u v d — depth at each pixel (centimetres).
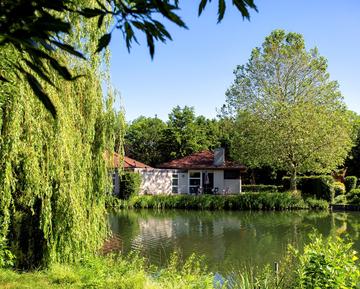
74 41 707
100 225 907
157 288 646
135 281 661
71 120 749
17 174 711
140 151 4300
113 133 905
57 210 743
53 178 727
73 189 746
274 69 2892
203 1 148
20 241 792
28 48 122
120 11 131
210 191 3069
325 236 1522
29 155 664
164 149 4072
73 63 752
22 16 116
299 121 2553
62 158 711
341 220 1998
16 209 805
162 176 3003
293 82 2845
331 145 2566
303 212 2358
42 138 687
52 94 671
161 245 1345
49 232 727
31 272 731
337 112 2728
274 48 2909
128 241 1409
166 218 2069
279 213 2308
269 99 2830
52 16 116
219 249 1288
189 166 3097
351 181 3169
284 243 1387
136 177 2586
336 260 469
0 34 115
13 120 619
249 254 1213
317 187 2688
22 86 604
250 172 3822
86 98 806
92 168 861
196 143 3931
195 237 1505
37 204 782
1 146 626
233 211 2391
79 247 791
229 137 3844
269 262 1100
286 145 2634
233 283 837
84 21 733
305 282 477
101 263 780
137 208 2511
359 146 3616
